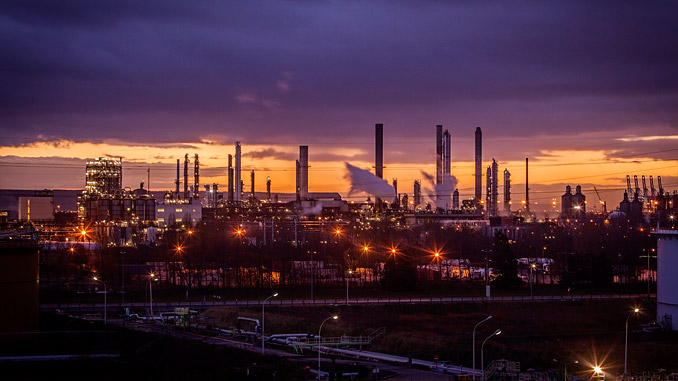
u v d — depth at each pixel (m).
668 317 157.50
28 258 112.88
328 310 171.25
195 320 155.00
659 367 119.56
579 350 131.88
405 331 151.75
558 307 179.50
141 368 103.50
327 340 139.12
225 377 101.81
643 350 132.38
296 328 150.88
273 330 148.75
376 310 173.50
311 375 105.88
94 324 130.12
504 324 161.62
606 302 185.00
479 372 112.94
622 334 149.25
